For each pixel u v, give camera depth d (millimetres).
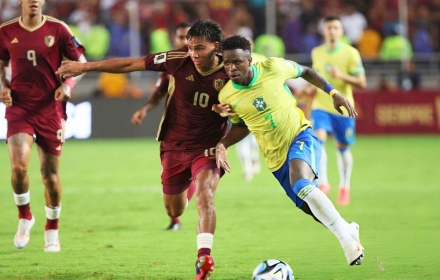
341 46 40500
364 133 76938
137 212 36031
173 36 78500
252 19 79812
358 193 43156
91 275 22031
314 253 25953
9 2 77500
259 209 37125
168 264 23859
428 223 32969
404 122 77125
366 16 82438
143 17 78062
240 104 22016
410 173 51875
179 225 31406
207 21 21578
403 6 80312
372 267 23375
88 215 35125
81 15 76875
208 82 22281
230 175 51969
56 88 25812
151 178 48750
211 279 21516
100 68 22188
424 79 81500
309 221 33406
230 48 20750
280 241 28453
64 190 43562
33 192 42781
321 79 23281
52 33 25625
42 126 25641
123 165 55438
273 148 22406
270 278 19047
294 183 21109
